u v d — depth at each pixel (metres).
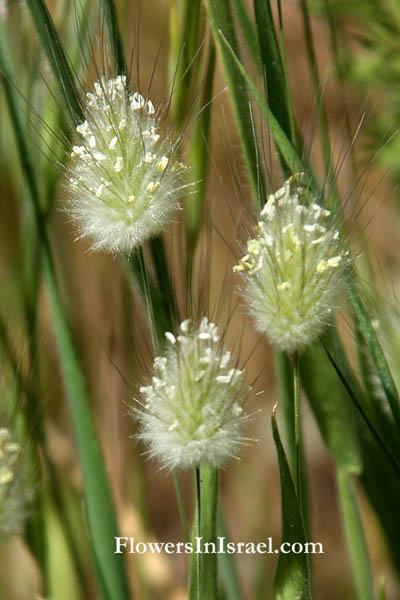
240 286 0.25
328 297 0.25
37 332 0.28
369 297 0.27
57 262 0.29
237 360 0.25
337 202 0.27
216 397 0.25
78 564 0.29
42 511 0.28
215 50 0.27
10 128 0.28
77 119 0.26
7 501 0.26
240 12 0.27
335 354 0.27
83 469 0.28
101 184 0.25
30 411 0.28
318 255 0.25
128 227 0.25
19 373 0.28
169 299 0.26
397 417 0.26
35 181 0.27
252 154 0.27
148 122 0.25
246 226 0.26
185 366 0.25
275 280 0.25
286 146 0.25
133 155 0.25
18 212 0.28
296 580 0.25
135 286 0.26
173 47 0.27
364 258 0.27
